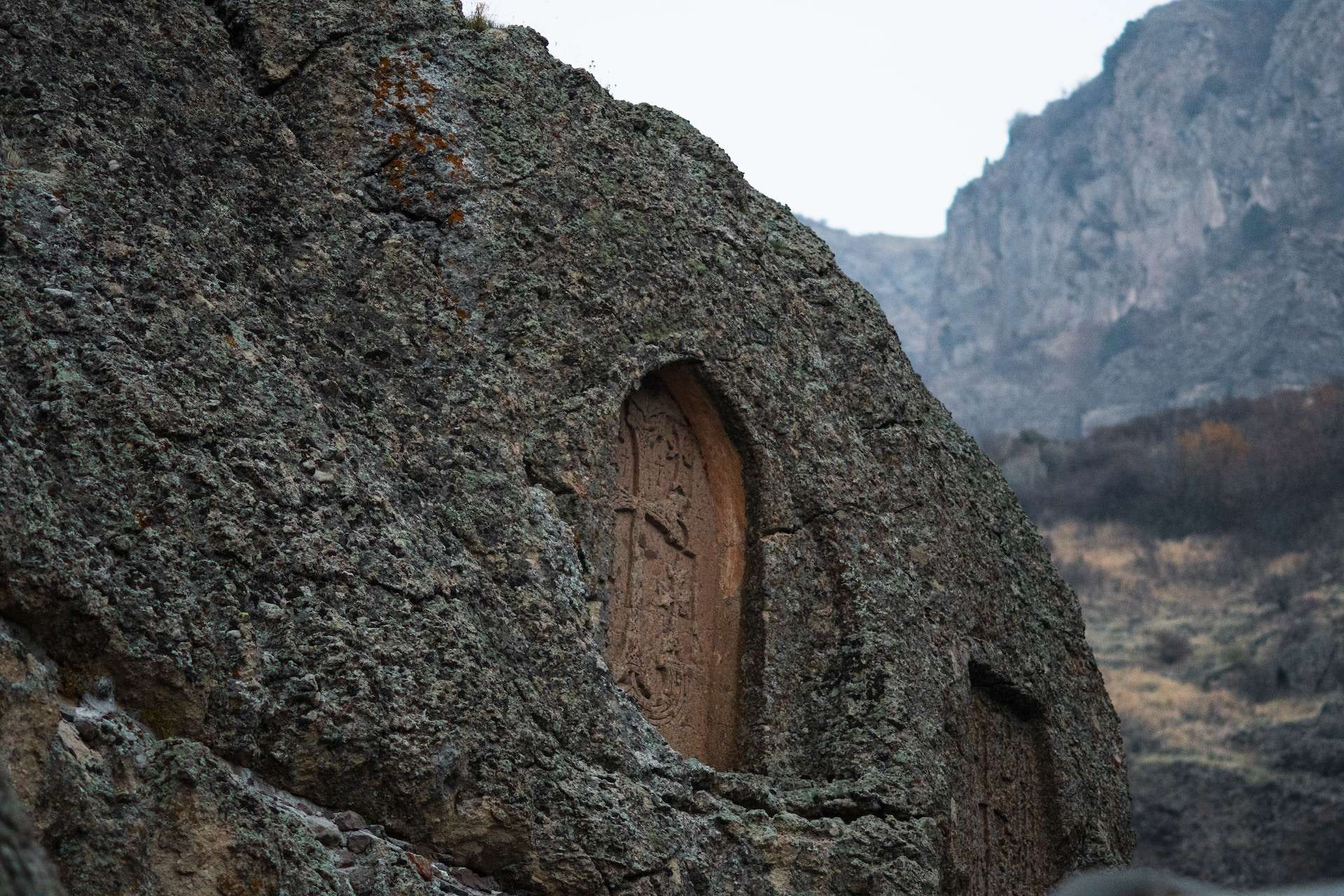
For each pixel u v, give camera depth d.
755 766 10.58
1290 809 49.22
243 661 7.21
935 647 11.62
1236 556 67.38
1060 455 80.38
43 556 6.60
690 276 10.98
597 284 10.41
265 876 6.71
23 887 3.41
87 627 6.72
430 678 7.90
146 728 6.87
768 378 11.26
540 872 8.20
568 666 8.80
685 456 11.01
